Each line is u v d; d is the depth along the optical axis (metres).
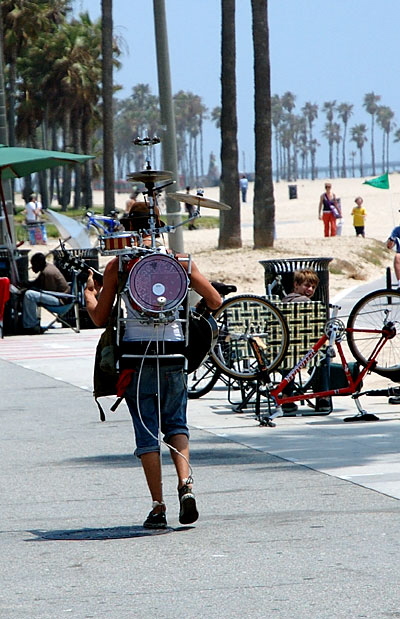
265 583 15.23
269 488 21.70
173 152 55.41
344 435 27.61
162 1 54.69
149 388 18.69
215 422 30.12
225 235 92.56
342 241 92.62
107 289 18.77
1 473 24.02
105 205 134.12
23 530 18.98
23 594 15.10
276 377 37.38
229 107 91.44
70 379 40.00
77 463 24.94
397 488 21.34
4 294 28.86
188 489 18.42
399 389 31.86
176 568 16.16
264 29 88.44
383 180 54.69
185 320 18.73
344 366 30.20
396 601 14.25
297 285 31.28
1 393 36.88
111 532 18.59
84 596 14.90
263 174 88.44
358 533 17.94
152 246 19.00
